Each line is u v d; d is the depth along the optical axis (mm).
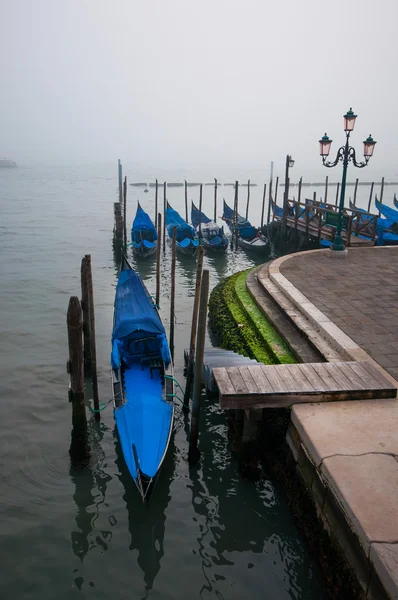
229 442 8055
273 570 5648
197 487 7023
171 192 63531
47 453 7691
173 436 8234
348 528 4469
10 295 15734
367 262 13227
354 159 13062
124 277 12836
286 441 6414
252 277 13289
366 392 6102
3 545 5996
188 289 17344
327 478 4914
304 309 9359
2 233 26859
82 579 5578
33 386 9711
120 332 9172
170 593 5414
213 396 9273
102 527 6328
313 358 7875
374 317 8961
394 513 4320
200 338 6855
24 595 5371
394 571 3744
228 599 5324
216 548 6000
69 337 6680
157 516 6516
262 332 9500
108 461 7582
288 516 6340
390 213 23984
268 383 6230
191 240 22281
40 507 6621
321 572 5191
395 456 5066
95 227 29688
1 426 8320
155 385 8562
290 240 21969
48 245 23875
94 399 8500
